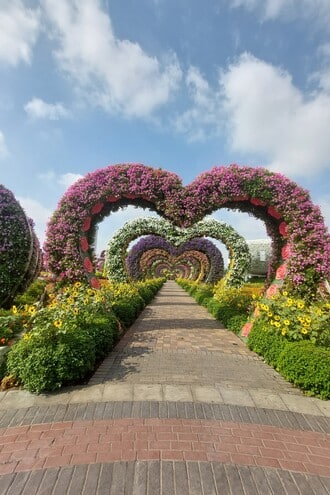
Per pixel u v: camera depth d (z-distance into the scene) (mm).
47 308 4090
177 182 6309
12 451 2291
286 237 6113
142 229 12055
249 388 3588
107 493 1884
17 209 5281
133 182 6238
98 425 2672
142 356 4766
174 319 8633
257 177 6070
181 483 1984
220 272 18391
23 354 3422
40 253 6141
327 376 3350
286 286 5680
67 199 6203
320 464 2238
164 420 2785
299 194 5988
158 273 40500
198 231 13086
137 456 2248
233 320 6914
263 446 2439
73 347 3566
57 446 2359
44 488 1917
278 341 4289
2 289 5004
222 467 2158
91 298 5273
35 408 2967
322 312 4328
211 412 2969
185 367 4281
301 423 2838
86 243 6449
